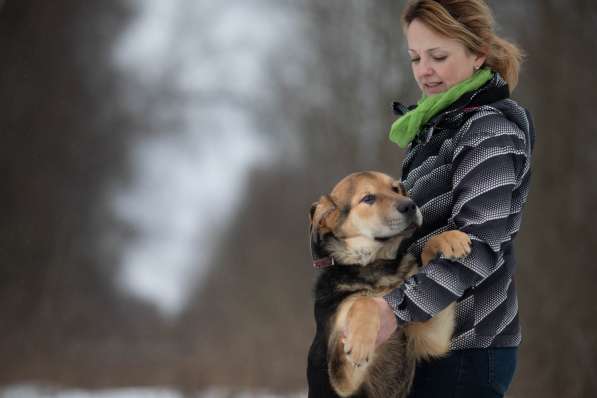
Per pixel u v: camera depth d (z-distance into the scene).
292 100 26.03
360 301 3.09
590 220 13.52
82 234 27.50
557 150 14.49
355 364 2.98
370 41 22.48
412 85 21.39
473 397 3.38
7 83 27.11
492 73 3.55
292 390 15.83
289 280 21.03
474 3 3.56
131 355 19.55
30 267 25.41
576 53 15.15
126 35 31.53
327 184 23.38
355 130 22.36
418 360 3.51
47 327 22.95
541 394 12.16
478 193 3.19
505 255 3.44
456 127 3.44
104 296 26.50
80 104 29.38
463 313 3.39
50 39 28.50
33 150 27.28
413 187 3.65
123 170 29.80
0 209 25.81
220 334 19.58
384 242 3.75
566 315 12.46
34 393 15.80
